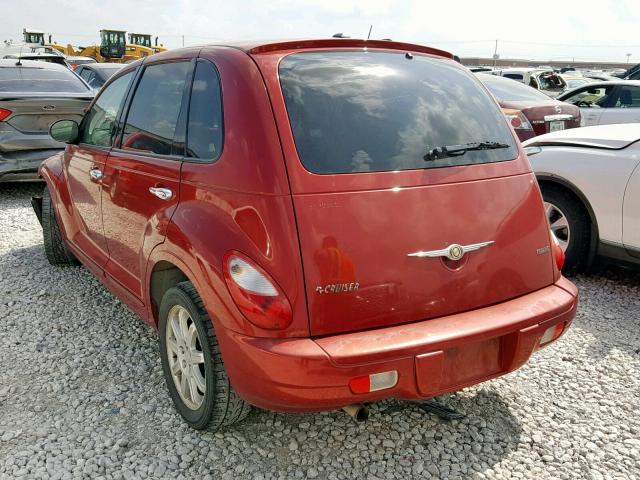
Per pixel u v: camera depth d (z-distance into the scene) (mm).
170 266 3035
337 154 2480
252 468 2705
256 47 2701
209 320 2600
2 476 2621
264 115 2484
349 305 2367
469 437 2953
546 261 2895
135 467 2697
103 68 12438
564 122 8344
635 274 5258
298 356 2252
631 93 9727
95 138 4059
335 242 2355
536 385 3414
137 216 3230
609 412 3170
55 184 4617
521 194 2844
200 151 2758
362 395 2334
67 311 4312
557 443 2918
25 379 3422
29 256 5492
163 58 3410
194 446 2846
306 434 2943
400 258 2445
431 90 2893
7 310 4309
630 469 2746
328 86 2650
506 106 8367
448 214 2578
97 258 4020
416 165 2596
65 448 2824
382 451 2840
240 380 2428
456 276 2566
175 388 2994
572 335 4051
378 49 2965
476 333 2467
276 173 2375
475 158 2775
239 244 2396
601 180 4660
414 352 2354
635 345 3916
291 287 2305
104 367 3555
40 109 7176
